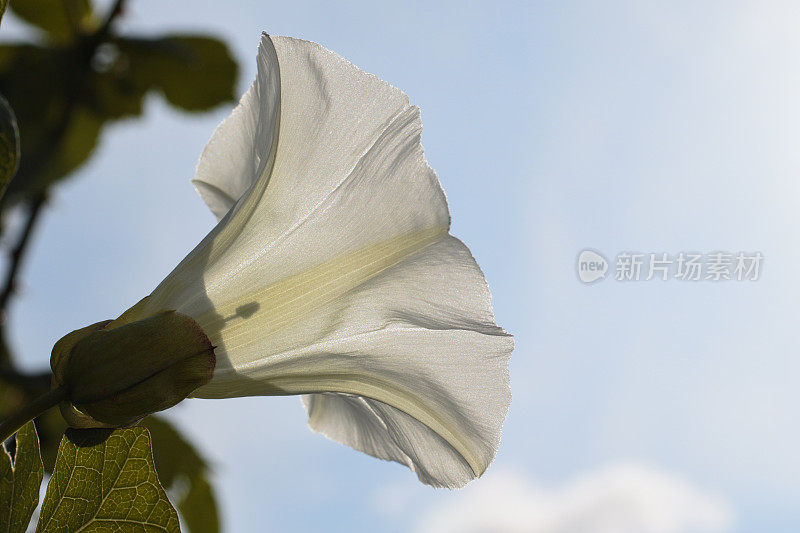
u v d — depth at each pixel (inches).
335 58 9.7
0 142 9.2
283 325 9.7
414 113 9.6
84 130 17.6
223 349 9.5
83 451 9.5
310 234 9.7
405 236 9.7
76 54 16.8
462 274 9.7
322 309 9.7
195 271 9.6
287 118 9.7
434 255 9.7
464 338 9.9
